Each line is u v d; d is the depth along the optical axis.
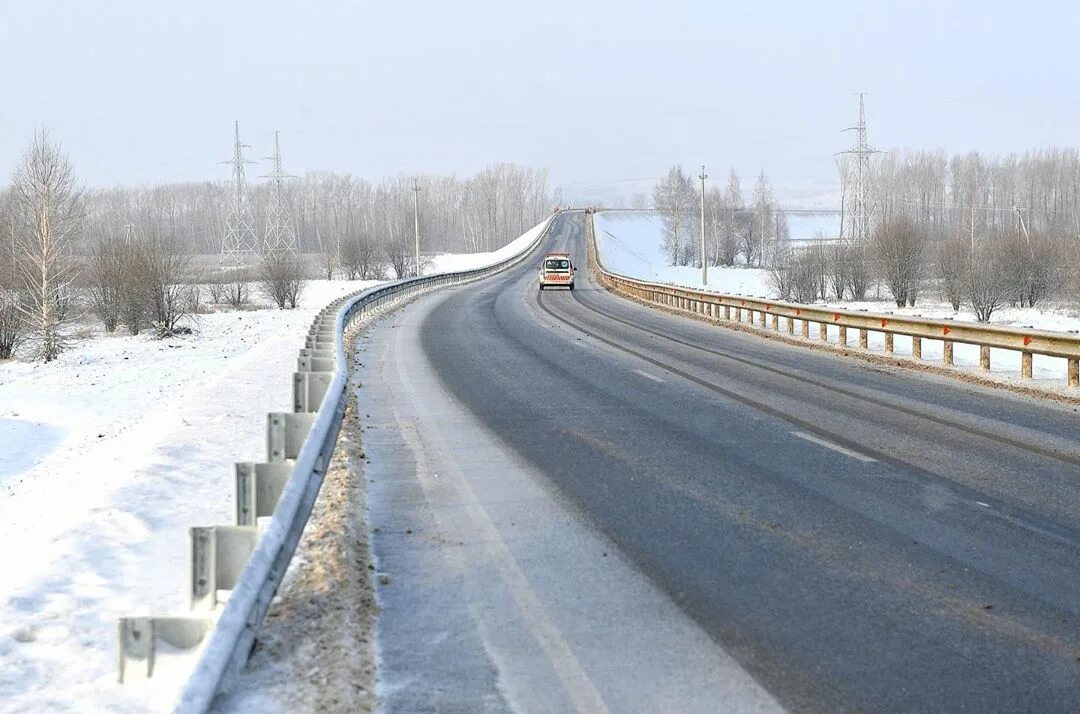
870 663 5.49
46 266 40.38
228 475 11.92
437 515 8.98
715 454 11.58
